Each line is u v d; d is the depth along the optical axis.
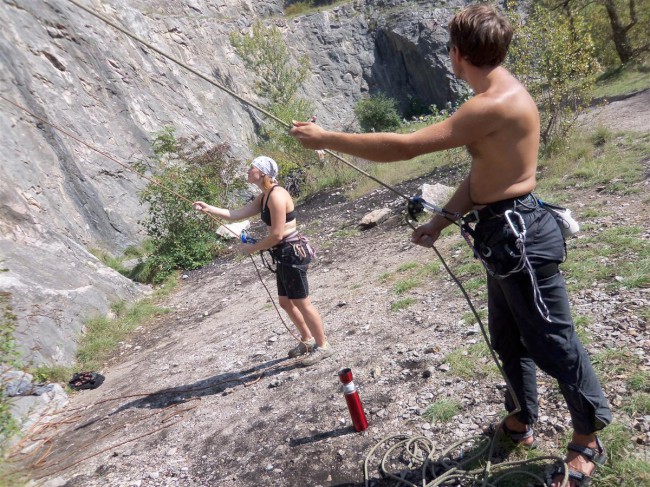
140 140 15.58
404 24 27.59
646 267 4.41
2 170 10.26
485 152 2.32
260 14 28.33
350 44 28.47
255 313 7.04
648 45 20.44
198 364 5.66
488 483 2.75
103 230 12.98
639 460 2.57
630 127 10.49
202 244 11.26
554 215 2.46
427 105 28.39
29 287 7.42
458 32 2.37
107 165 13.96
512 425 2.92
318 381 4.39
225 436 4.00
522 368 2.80
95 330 7.65
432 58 27.03
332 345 4.98
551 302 2.39
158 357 6.38
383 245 8.19
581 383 2.41
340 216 11.18
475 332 4.31
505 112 2.23
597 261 4.80
